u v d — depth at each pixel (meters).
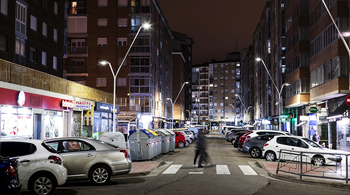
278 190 9.77
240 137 27.84
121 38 56.00
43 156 8.79
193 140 44.06
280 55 51.53
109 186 10.41
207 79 139.38
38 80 21.52
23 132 19.55
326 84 27.41
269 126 61.75
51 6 32.41
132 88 55.31
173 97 92.81
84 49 55.84
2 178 5.87
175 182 11.07
